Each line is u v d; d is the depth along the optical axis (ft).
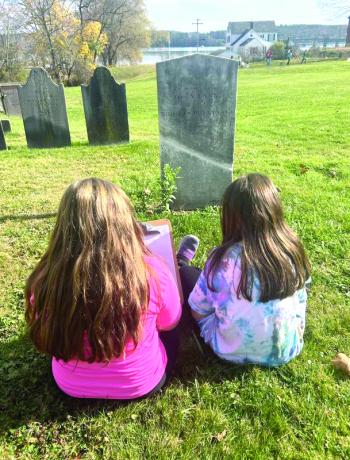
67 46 130.11
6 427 6.59
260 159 22.26
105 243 5.33
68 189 5.59
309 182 17.89
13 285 10.61
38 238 13.23
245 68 125.18
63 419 6.73
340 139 27.25
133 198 15.96
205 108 13.87
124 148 25.25
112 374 6.31
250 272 6.38
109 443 6.35
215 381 7.43
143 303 5.66
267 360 7.38
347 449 6.16
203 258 11.47
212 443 6.36
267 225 6.48
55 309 5.45
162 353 6.93
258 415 6.77
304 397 7.06
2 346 8.37
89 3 147.13
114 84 25.64
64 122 27.40
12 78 114.42
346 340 8.45
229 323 6.94
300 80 76.02
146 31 175.94
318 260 11.49
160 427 6.57
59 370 6.52
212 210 15.02
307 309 9.39
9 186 18.43
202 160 14.71
